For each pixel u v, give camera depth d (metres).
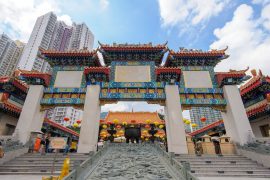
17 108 21.62
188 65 24.94
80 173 10.37
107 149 18.56
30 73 22.64
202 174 13.74
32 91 22.11
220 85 22.86
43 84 22.89
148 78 23.72
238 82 22.98
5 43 90.38
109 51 25.23
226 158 17.16
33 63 91.06
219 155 17.92
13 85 22.70
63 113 113.31
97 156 14.52
